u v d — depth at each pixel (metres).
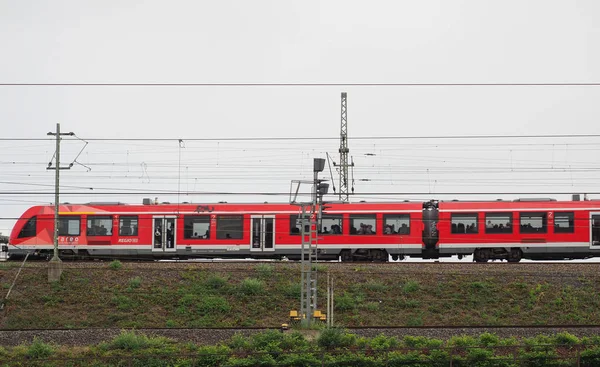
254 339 31.31
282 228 47.56
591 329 35.03
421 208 46.91
